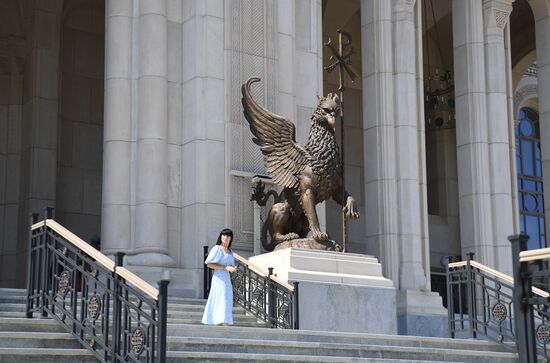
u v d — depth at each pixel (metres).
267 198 19.56
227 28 20.33
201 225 19.14
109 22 20.06
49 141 25.39
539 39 28.50
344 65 18.80
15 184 25.77
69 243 12.90
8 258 25.34
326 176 18.38
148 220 18.98
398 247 22.98
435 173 31.59
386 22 24.00
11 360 10.93
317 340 14.23
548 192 27.81
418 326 22.05
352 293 17.77
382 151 23.39
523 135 38.22
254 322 16.58
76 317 12.17
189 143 19.69
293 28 21.62
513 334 16.98
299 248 17.88
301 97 21.75
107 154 19.50
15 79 26.31
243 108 19.05
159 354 10.69
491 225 25.05
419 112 24.06
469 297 18.06
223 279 14.73
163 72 19.78
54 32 25.92
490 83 25.83
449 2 31.56
